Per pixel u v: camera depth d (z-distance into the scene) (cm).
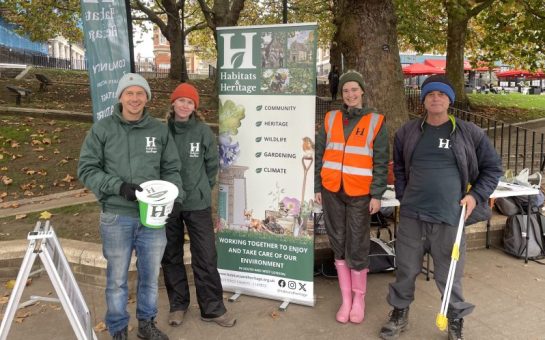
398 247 361
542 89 4619
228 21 1448
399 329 360
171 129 369
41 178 768
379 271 474
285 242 414
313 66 384
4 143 885
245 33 401
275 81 397
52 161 833
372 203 369
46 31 2016
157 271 342
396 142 363
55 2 1756
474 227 545
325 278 478
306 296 413
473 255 534
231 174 423
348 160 369
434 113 333
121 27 423
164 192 306
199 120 380
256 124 409
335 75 1819
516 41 1488
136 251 336
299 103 393
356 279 385
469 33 1933
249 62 404
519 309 405
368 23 677
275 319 393
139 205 310
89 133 320
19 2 1755
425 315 396
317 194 395
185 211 372
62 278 283
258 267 427
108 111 416
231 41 406
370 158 368
